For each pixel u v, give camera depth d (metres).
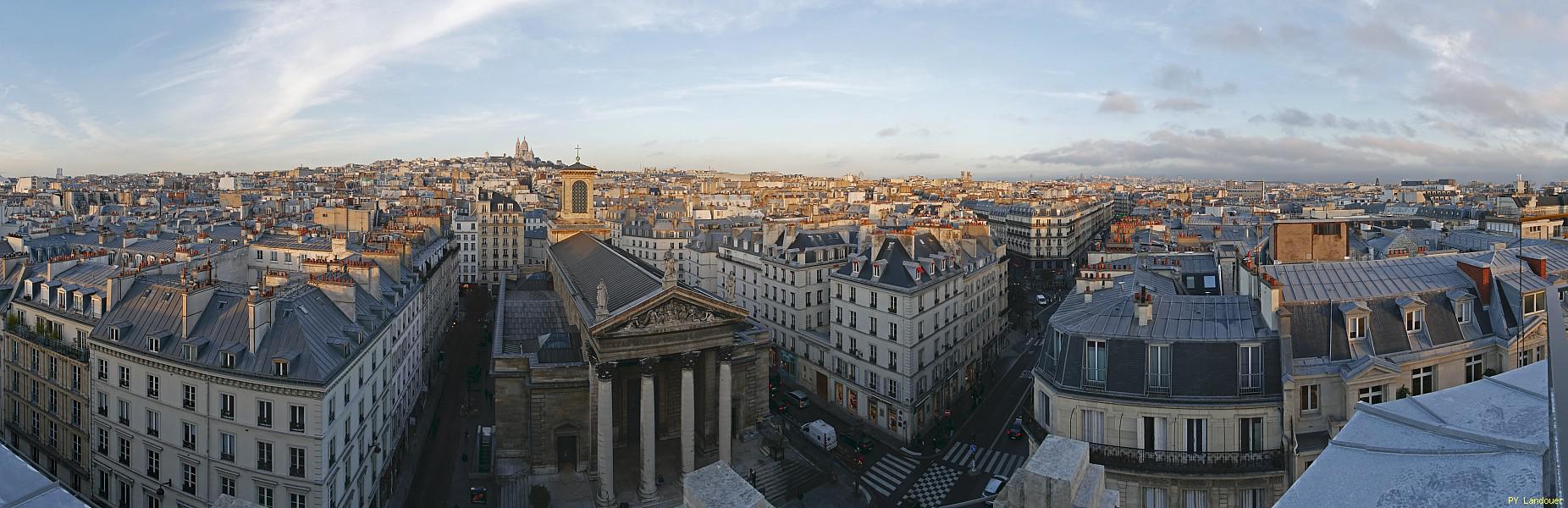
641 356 77.69
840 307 111.75
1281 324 49.94
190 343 66.31
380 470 80.62
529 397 85.88
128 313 73.56
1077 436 52.94
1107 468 51.09
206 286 71.94
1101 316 55.72
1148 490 50.41
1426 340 52.75
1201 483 49.31
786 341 126.38
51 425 79.62
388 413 84.56
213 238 136.00
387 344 84.06
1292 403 49.03
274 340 66.56
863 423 105.94
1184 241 133.50
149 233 138.38
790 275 123.81
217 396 65.44
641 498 78.06
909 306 97.69
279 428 63.50
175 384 67.56
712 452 88.94
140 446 70.31
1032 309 178.38
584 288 108.31
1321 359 50.84
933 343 105.06
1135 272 84.88
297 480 63.19
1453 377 52.56
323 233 130.38
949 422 103.25
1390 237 111.50
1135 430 51.34
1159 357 51.66
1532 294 54.06
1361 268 57.94
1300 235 69.62
